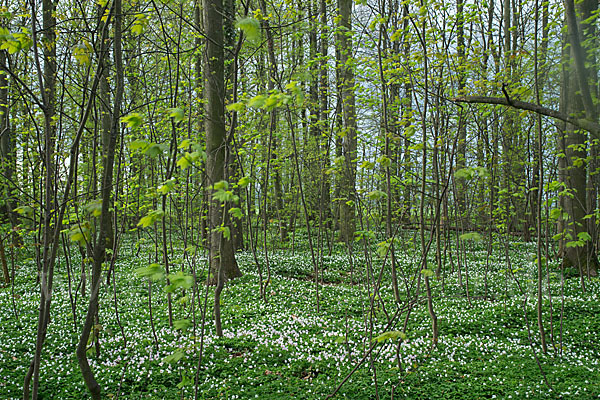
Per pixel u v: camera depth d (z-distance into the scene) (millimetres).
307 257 16281
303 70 9727
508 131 10227
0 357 6293
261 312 8891
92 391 3533
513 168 10523
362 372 5836
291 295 10258
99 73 3406
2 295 10359
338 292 10672
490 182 10164
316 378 5766
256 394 5250
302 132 17297
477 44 8195
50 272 3357
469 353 6621
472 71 8531
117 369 5906
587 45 3285
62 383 5504
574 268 11789
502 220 10344
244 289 10609
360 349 6676
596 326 7793
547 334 7594
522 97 7082
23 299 10086
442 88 7613
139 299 10039
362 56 8969
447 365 6051
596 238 11500
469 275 12242
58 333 7492
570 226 11414
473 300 9734
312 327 7906
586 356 6633
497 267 13031
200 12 12562
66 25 5645
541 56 7754
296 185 17547
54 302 9672
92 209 3445
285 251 18406
